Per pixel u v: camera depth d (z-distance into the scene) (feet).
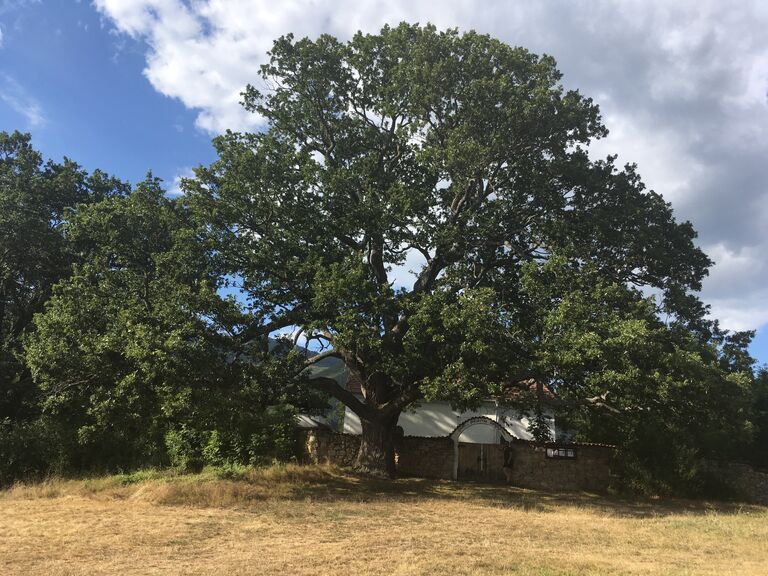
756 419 79.66
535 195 67.10
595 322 53.06
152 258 62.44
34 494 53.11
